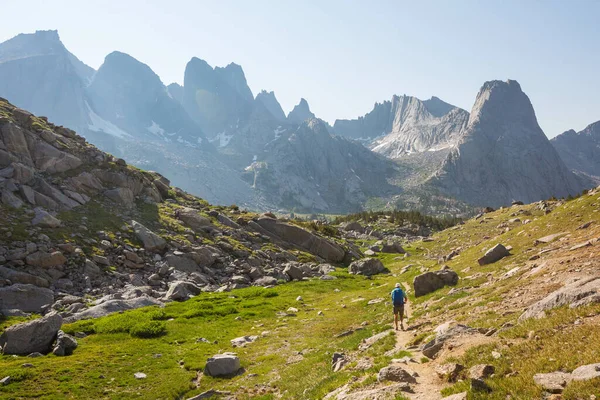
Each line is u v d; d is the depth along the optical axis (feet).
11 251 140.26
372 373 54.13
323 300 154.30
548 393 34.14
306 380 66.33
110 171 234.17
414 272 174.19
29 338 90.68
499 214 355.56
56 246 152.15
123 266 164.66
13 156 192.54
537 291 71.97
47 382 73.67
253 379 75.66
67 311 119.96
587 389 31.71
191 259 188.24
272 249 238.27
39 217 162.50
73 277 143.74
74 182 207.72
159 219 217.56
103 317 116.37
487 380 39.63
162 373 80.43
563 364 38.32
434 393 42.37
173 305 137.39
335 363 69.97
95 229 178.50
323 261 257.34
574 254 90.27
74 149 232.12
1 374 74.69
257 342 100.99
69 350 91.56
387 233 533.14
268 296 159.74
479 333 57.52
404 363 55.88
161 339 101.91
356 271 223.10
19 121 218.38
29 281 131.54
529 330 50.65
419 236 522.88
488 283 100.48
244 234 246.88
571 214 154.10
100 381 75.56
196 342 101.65
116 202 215.72
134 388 73.56
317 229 341.21
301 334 105.19
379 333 85.10
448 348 55.52
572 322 47.83
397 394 43.16
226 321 121.90
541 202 327.26
